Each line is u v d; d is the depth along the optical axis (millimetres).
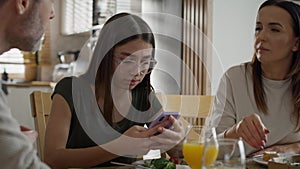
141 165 1323
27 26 878
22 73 4176
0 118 771
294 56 1806
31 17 875
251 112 1826
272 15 1762
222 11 3350
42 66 4250
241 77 1876
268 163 1261
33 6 872
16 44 901
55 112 1463
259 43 1794
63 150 1343
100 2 4102
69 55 4188
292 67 1804
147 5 3594
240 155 969
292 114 1795
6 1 844
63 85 1517
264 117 1811
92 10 4203
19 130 803
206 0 3273
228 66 3377
